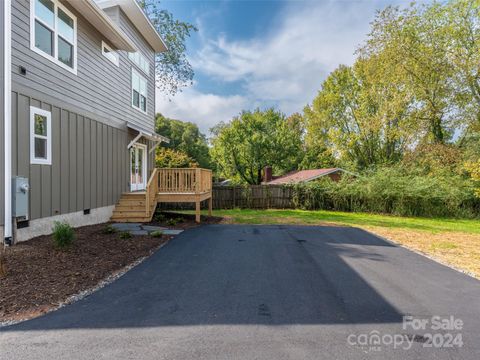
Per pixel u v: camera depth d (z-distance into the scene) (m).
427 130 17.84
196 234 7.64
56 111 6.59
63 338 2.58
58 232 5.12
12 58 5.34
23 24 5.63
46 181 6.21
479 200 14.52
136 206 9.41
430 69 16.78
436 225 11.13
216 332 2.72
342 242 7.05
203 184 10.38
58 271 4.20
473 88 16.39
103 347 2.44
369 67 18.53
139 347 2.45
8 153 5.15
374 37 17.69
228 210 15.00
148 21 11.08
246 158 27.53
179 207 15.14
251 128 28.52
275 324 2.89
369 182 15.20
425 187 14.48
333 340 2.61
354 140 24.73
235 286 3.95
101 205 8.55
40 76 6.08
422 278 4.46
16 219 5.34
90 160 8.00
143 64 12.23
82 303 3.33
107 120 9.02
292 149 28.88
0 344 2.47
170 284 3.99
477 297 3.71
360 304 3.43
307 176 22.20
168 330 2.75
